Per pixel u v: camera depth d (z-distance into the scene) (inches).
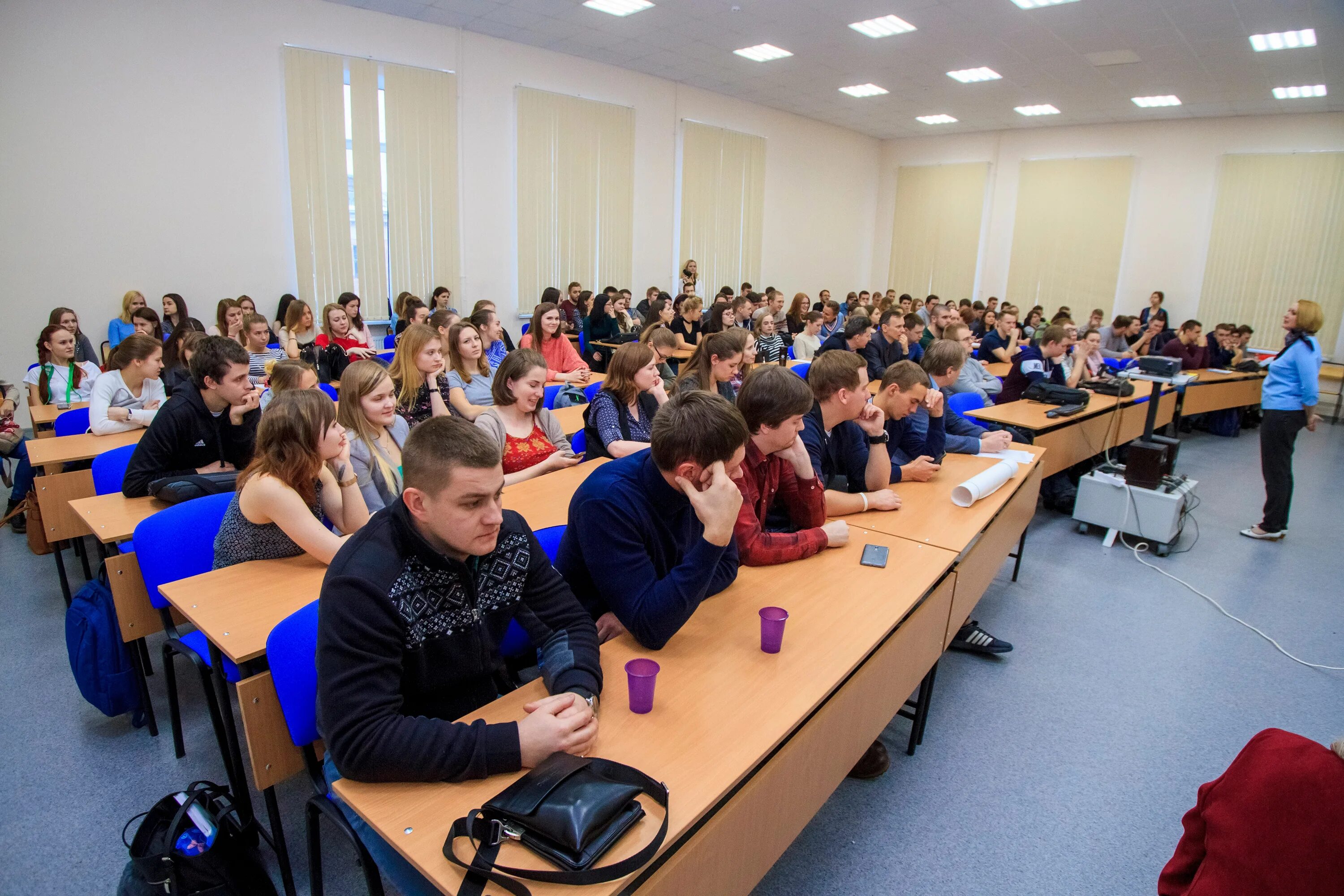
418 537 44.7
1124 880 67.7
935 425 113.0
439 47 265.0
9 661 97.7
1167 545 148.4
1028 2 223.0
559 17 254.5
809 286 454.9
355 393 86.4
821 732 53.4
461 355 149.3
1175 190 380.2
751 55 296.2
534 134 296.5
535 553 52.5
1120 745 88.0
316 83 238.5
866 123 429.4
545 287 314.2
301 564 70.4
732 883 45.7
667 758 42.8
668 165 353.7
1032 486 121.6
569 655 49.3
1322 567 144.9
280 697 51.0
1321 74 276.1
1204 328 378.9
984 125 417.1
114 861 65.8
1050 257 423.8
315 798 48.8
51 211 201.0
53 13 193.6
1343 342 343.3
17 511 137.3
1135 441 153.7
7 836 68.4
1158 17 228.1
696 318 284.5
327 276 251.1
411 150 263.6
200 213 224.4
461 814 38.7
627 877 35.2
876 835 72.2
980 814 75.7
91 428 121.6
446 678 48.4
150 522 72.5
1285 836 34.5
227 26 220.5
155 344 130.9
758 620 60.7
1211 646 112.7
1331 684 102.8
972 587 89.4
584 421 128.2
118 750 81.0
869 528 85.6
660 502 56.2
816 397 90.6
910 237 479.5
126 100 207.5
